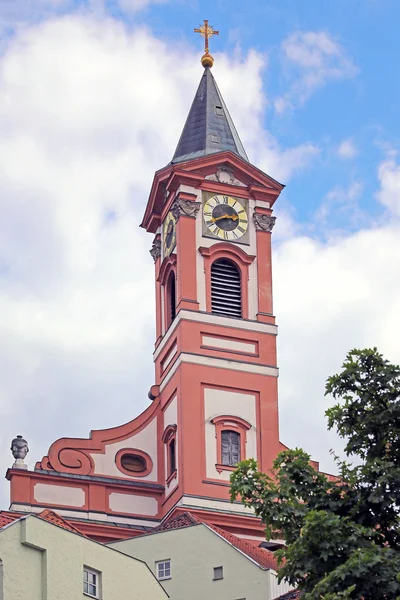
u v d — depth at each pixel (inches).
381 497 1659.7
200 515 2891.2
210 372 3036.4
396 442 1700.3
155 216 3255.4
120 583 1904.5
